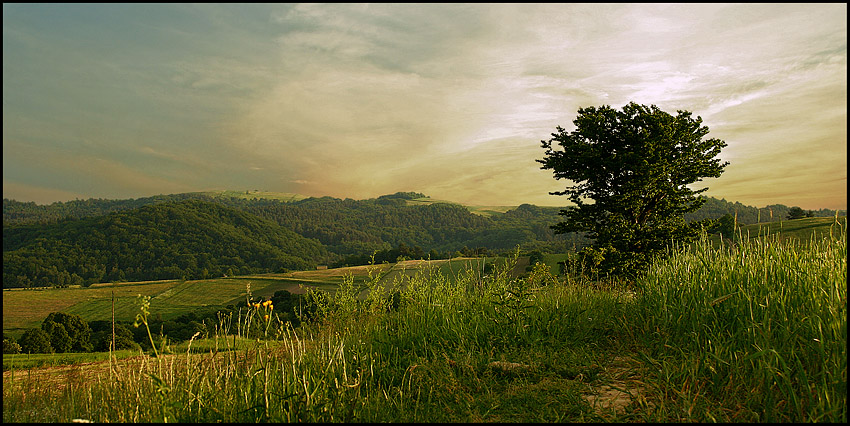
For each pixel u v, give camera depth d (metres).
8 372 7.27
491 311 7.31
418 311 7.42
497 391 4.85
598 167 28.44
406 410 4.52
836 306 4.42
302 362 5.16
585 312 7.08
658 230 26.08
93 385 5.11
